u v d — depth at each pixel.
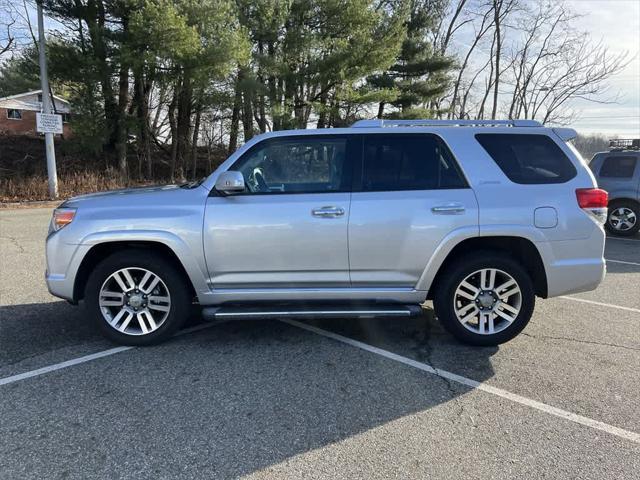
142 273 4.24
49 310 5.22
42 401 3.33
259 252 4.06
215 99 21.36
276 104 21.77
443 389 3.54
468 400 3.39
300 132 4.25
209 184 4.19
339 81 22.39
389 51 22.55
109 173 19.97
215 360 4.02
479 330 4.25
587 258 4.13
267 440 2.90
